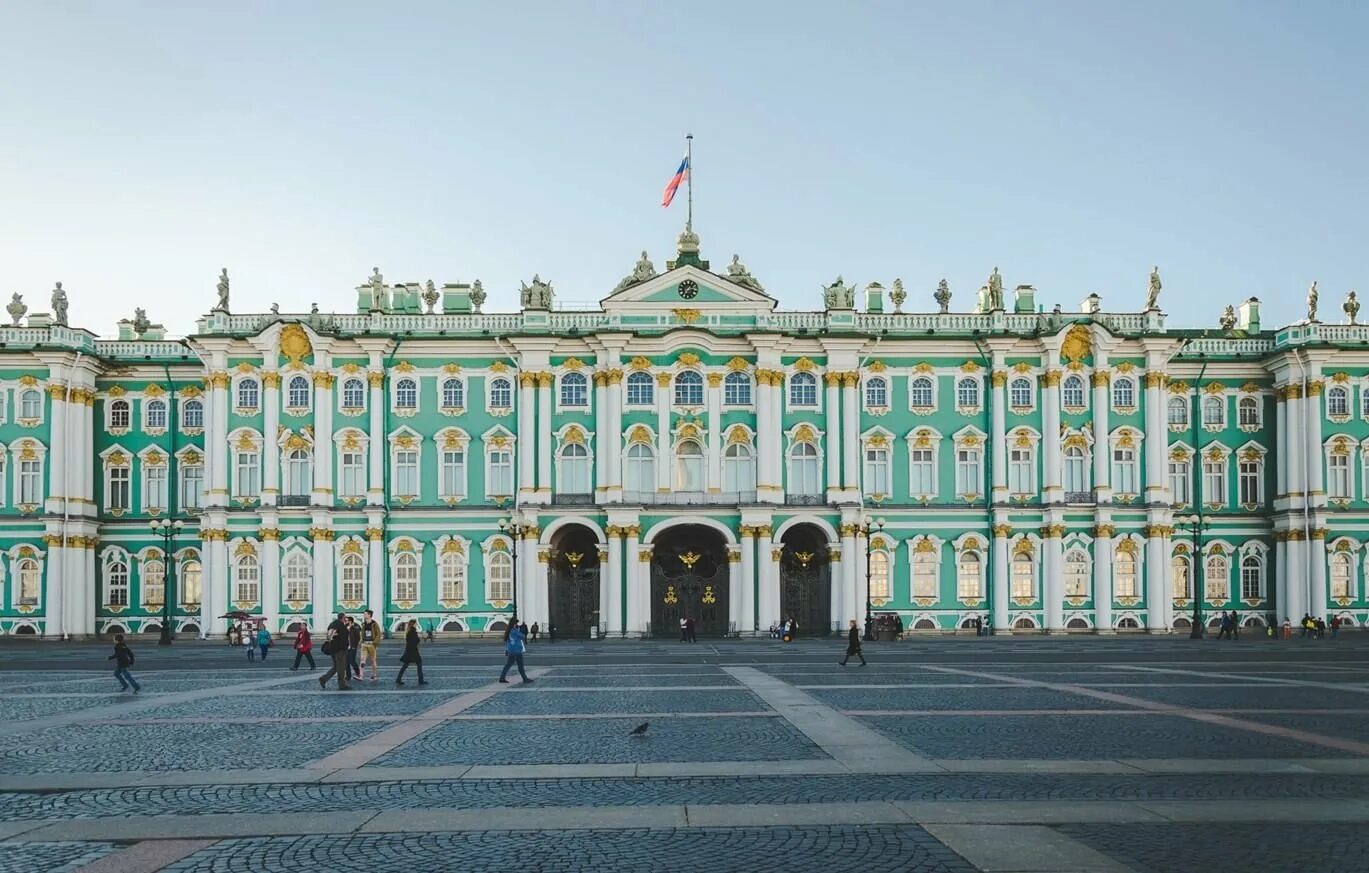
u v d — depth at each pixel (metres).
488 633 90.69
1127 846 16.23
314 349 90.81
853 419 91.75
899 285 97.12
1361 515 92.44
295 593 90.12
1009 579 92.00
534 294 92.50
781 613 91.94
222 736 27.86
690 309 91.88
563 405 91.75
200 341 90.06
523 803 19.36
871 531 91.75
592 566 93.50
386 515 91.06
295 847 16.52
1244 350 96.44
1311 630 87.94
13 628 90.00
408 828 17.55
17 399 91.12
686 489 91.44
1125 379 93.38
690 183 95.50
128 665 41.00
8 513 90.38
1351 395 93.31
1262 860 15.52
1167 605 92.00
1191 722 29.17
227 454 90.75
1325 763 22.73
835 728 28.39
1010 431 92.75
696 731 28.05
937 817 17.98
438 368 92.56
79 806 19.47
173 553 92.88
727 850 16.16
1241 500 95.50
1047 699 35.41
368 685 42.84
